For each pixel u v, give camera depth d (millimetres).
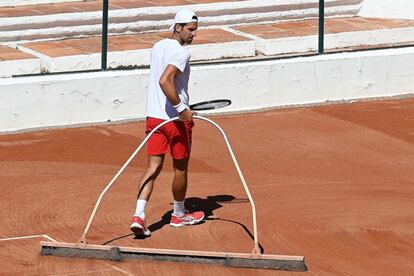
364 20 44656
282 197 26266
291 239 23312
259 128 32781
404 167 29203
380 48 38094
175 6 41969
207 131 32312
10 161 28844
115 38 40344
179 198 23547
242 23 43281
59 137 31203
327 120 33844
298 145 31125
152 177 22750
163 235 23266
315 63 35594
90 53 37625
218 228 23797
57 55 37250
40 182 27016
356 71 36188
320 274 21297
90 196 25953
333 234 23766
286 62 35188
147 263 21578
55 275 20938
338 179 27953
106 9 33406
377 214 25172
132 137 31438
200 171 28297
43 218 24344
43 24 39625
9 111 31594
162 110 22703
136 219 22500
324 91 35906
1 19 39031
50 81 31969
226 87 34469
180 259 21625
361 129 32938
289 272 21297
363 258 22359
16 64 36469
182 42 22844
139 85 33188
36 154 29578
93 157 29422
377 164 29422
